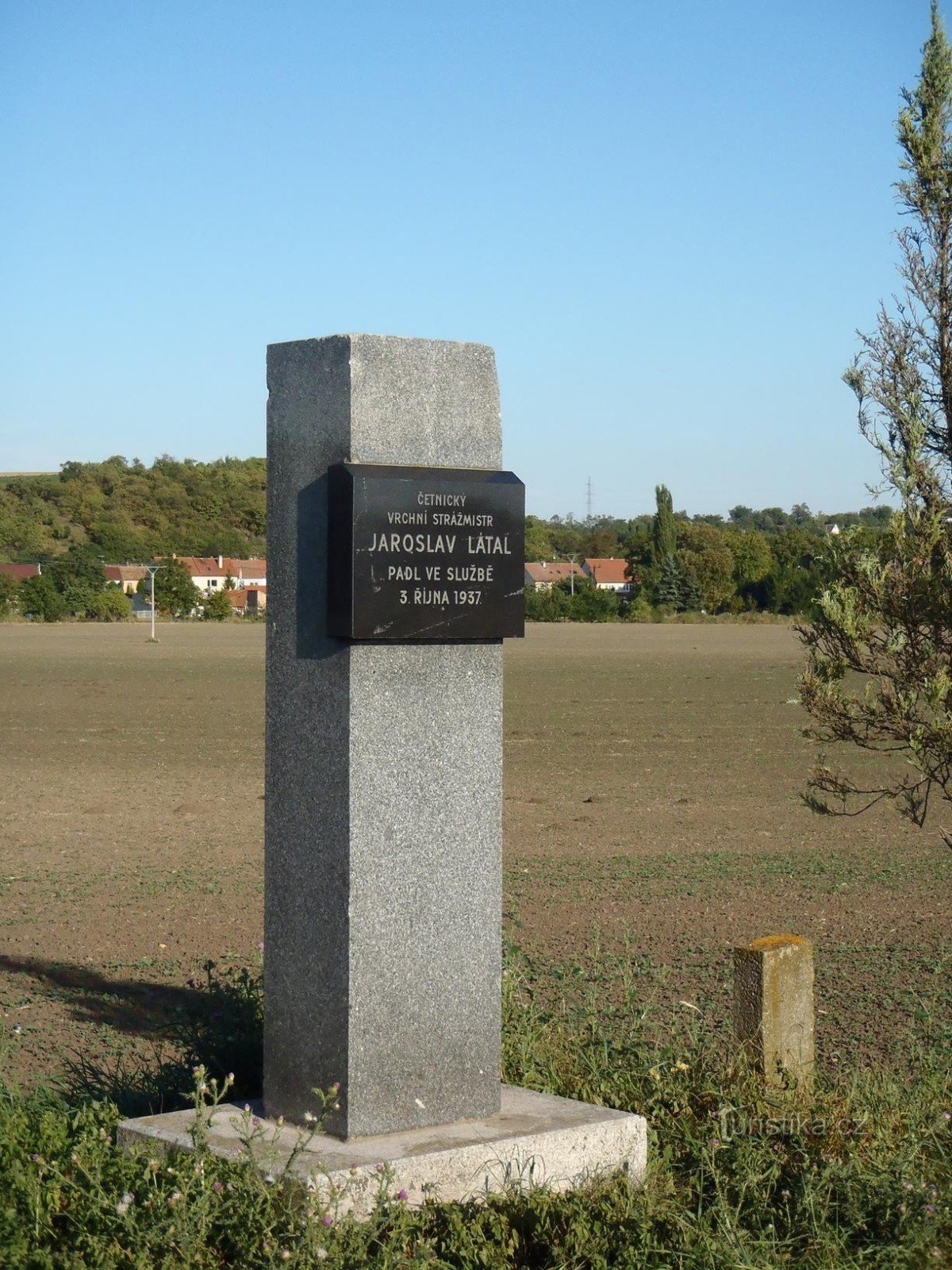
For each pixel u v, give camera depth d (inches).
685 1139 231.0
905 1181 206.8
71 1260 184.7
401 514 219.6
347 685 218.4
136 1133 219.9
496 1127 223.1
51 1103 239.0
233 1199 191.3
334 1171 199.9
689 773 932.0
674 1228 202.1
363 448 221.6
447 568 224.4
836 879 551.2
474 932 229.9
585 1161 221.0
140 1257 181.8
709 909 489.7
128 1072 280.2
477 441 235.6
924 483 250.8
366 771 219.3
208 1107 233.8
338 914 219.8
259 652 2561.5
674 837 672.4
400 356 226.2
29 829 698.2
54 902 508.1
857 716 251.1
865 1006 355.9
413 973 223.6
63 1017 349.1
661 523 5231.3
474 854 230.2
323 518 223.1
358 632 214.8
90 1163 204.7
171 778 906.7
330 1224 188.2
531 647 2746.1
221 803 794.2
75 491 7062.0
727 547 5300.2
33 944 437.7
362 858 219.0
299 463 228.1
